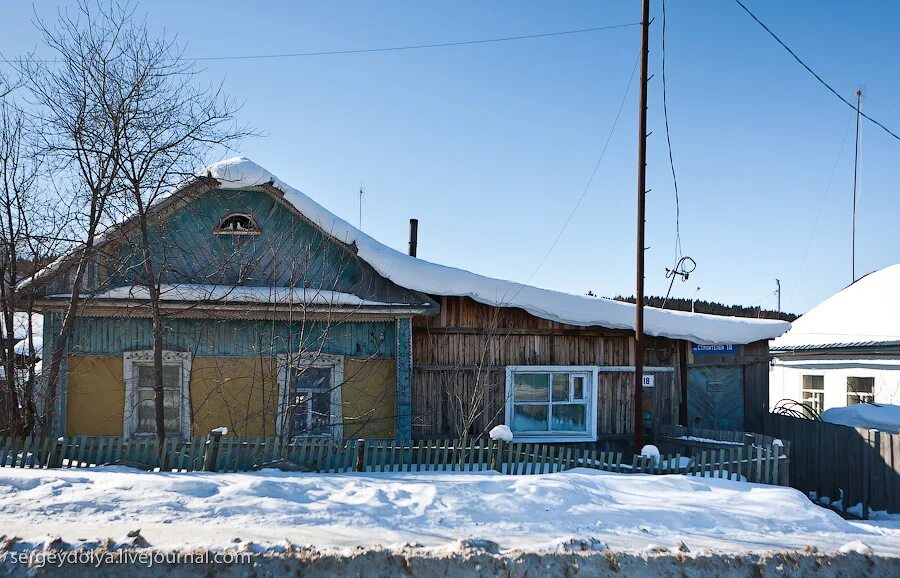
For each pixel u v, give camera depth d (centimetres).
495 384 1273
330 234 1188
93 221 1045
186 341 1148
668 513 802
